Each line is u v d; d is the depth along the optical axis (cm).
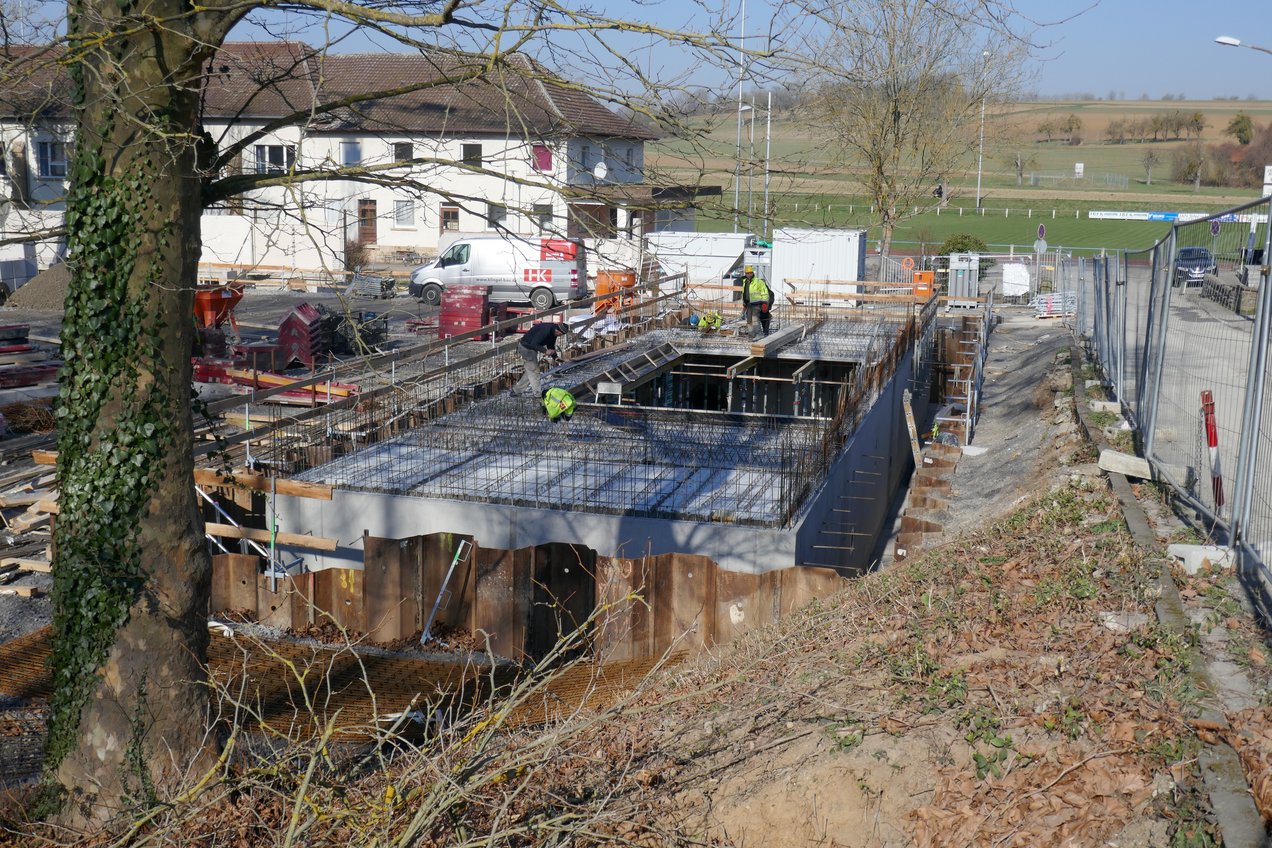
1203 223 1077
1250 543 820
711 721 791
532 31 813
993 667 730
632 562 1241
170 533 849
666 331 2686
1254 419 823
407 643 1306
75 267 830
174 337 839
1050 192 8900
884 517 2142
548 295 3638
